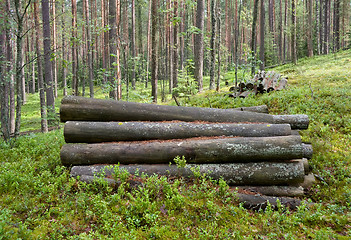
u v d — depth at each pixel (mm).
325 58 24406
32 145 7297
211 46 17578
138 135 5516
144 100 12367
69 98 5699
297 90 10922
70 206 4062
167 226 3652
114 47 12242
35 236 3350
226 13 32656
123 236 3348
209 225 3754
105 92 10906
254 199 4473
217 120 6348
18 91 7840
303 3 33969
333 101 9047
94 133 5406
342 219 4051
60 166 5629
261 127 5691
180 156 5047
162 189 4438
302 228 3859
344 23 33188
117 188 4543
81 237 3131
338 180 5332
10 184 4664
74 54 27078
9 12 7852
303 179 4793
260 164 4941
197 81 18234
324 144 6668
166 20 21719
